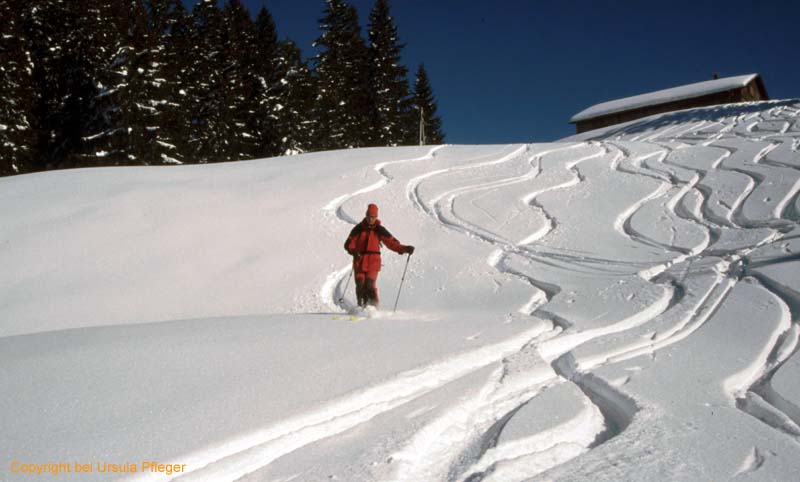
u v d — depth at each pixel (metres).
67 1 34.78
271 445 2.96
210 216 11.24
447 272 8.66
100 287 8.63
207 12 44.66
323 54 55.22
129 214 11.32
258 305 8.09
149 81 36.09
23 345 5.15
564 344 5.08
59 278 8.92
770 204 9.63
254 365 4.15
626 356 4.68
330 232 10.53
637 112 44.66
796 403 3.66
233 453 2.86
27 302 8.15
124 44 35.19
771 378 4.08
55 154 35.16
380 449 2.97
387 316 6.80
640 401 3.70
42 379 3.92
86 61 34.91
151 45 35.94
